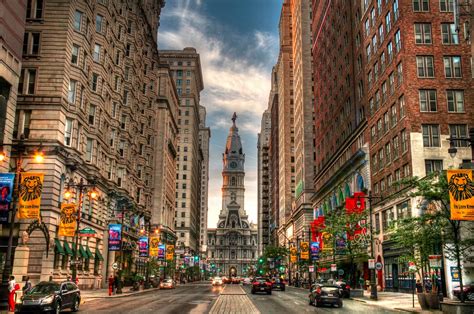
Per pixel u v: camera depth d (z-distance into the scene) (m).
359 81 74.31
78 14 53.78
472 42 36.38
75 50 52.97
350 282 54.72
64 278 48.94
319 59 113.62
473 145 28.72
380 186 61.84
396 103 55.81
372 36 66.62
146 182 96.38
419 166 50.03
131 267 73.62
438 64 52.53
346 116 83.12
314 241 75.75
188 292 62.06
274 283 69.81
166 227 121.06
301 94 136.25
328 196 95.31
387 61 59.62
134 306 33.06
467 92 51.72
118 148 71.00
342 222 55.22
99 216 62.00
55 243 45.88
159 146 114.69
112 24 67.25
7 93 39.34
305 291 67.81
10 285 26.11
